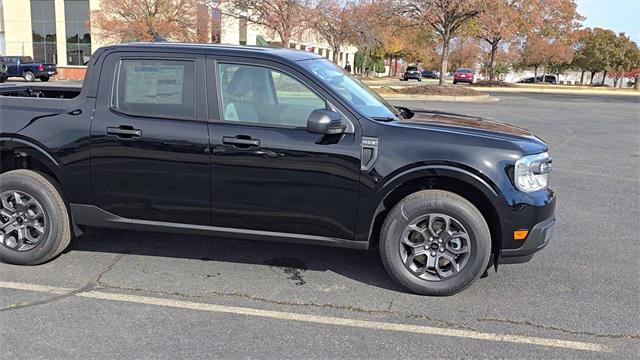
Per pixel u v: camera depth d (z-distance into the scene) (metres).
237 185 4.25
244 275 4.56
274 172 4.18
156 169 4.34
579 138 12.93
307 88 4.21
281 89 4.25
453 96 24.94
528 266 4.87
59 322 3.71
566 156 10.52
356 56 62.44
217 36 32.84
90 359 3.27
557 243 5.51
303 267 4.75
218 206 4.32
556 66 69.56
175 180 4.33
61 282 4.36
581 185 8.11
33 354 3.31
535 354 3.41
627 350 3.48
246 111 4.28
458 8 25.36
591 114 18.95
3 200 4.61
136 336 3.54
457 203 4.02
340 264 4.83
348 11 30.17
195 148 4.24
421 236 4.16
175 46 4.42
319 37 33.34
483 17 25.42
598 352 3.45
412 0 25.56
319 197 4.17
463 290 4.23
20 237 4.63
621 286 4.47
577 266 4.89
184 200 4.36
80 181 4.49
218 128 4.23
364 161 4.07
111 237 5.42
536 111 19.75
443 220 4.09
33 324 3.67
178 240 5.38
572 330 3.72
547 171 4.23
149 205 4.44
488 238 4.04
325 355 3.35
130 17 31.73
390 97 25.12
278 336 3.57
